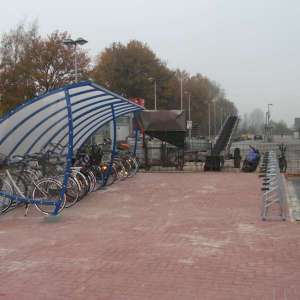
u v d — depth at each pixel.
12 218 8.92
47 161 10.20
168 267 5.69
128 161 16.14
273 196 10.08
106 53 62.44
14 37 35.28
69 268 5.70
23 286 5.10
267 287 4.96
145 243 6.88
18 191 9.19
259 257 6.07
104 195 11.77
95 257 6.16
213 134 99.50
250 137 83.62
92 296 4.78
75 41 23.38
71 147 8.98
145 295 4.79
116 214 9.24
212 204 10.33
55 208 8.97
